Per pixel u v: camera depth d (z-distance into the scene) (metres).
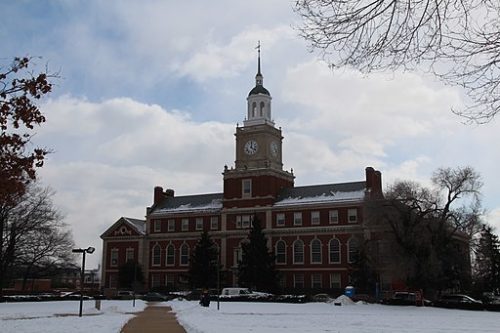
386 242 66.62
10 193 16.67
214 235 101.75
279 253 95.88
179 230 106.44
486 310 57.91
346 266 90.12
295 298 73.62
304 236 94.38
